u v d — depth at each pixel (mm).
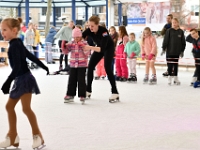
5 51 15703
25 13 18625
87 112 6488
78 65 7211
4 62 15695
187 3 14859
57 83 10266
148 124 5656
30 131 5172
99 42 7270
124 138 4883
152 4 15484
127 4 16109
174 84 10398
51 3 19359
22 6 19672
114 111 6590
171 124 5668
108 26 16812
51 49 16547
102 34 7102
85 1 18688
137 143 4664
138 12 15820
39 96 8078
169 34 10383
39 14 21719
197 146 4555
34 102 7371
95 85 9992
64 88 9305
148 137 4945
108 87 9609
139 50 10789
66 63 13023
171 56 10383
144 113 6438
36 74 12492
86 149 4398
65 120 5871
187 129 5383
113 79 7445
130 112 6512
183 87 9828
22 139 4793
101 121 5824
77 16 20156
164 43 10445
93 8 19125
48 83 10250
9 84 4047
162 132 5207
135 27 15922
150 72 13609
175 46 10320
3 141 4379
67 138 4863
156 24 15453
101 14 18797
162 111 6621
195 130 5328
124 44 11008
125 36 11023
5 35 4148
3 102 7340
